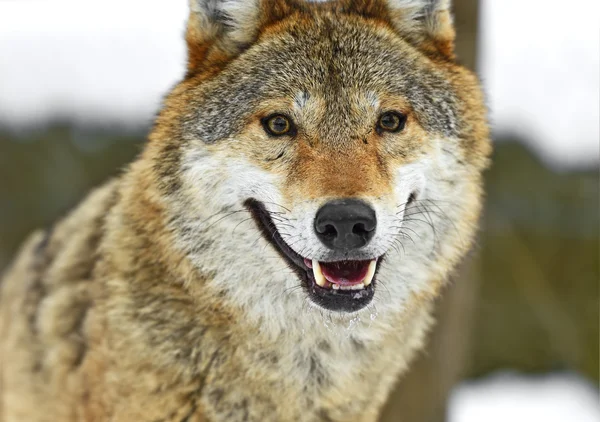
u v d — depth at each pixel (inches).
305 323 385.7
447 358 651.5
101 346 383.6
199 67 402.6
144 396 376.8
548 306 923.4
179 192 383.6
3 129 965.2
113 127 973.2
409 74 398.3
